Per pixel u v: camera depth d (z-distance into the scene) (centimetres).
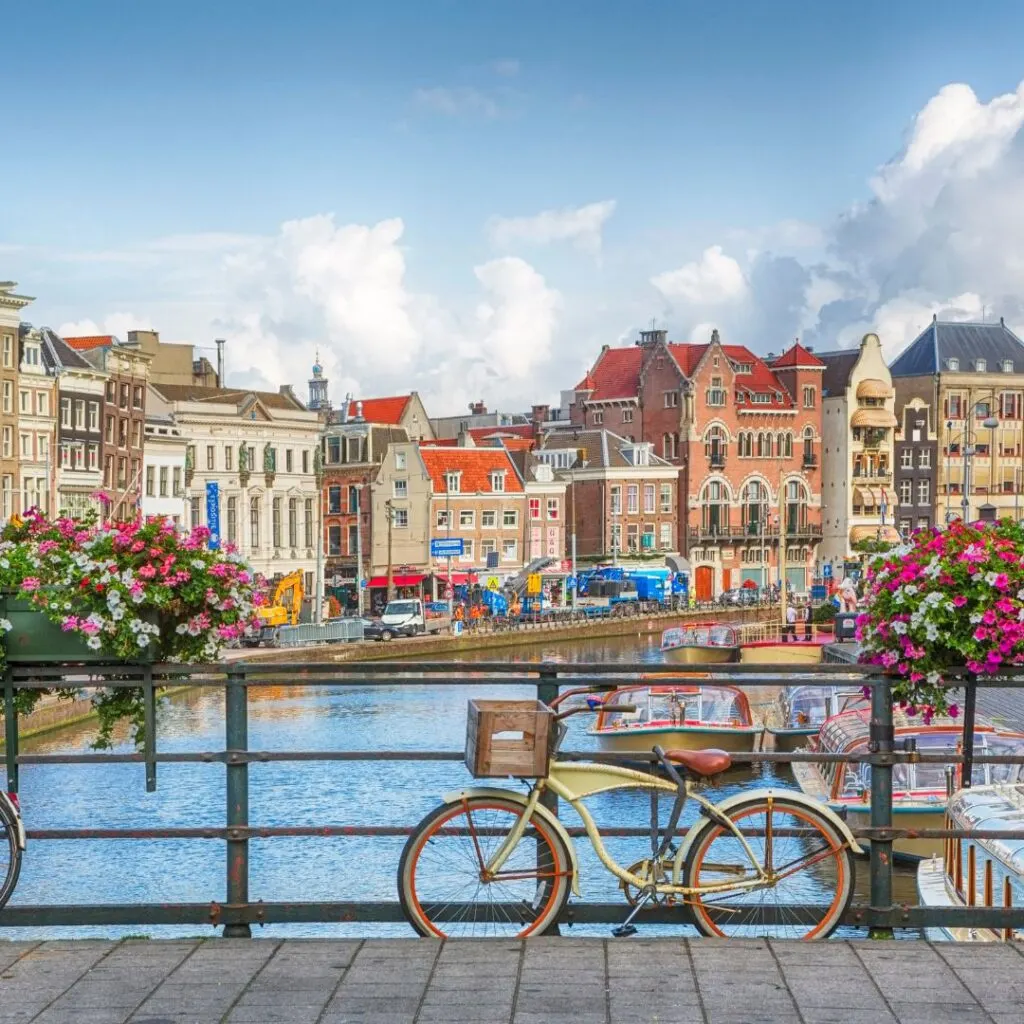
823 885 941
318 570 9500
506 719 917
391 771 3400
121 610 956
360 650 8338
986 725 2944
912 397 14950
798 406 14425
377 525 12219
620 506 13288
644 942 897
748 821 941
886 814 957
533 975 843
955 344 15212
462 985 829
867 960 866
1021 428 15300
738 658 7031
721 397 13950
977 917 932
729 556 14025
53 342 8831
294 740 4747
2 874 1035
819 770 3391
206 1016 788
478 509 12325
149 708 969
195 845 2822
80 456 8925
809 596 12962
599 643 10100
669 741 4041
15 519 1008
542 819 927
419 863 943
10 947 898
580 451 13338
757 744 4409
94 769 3662
